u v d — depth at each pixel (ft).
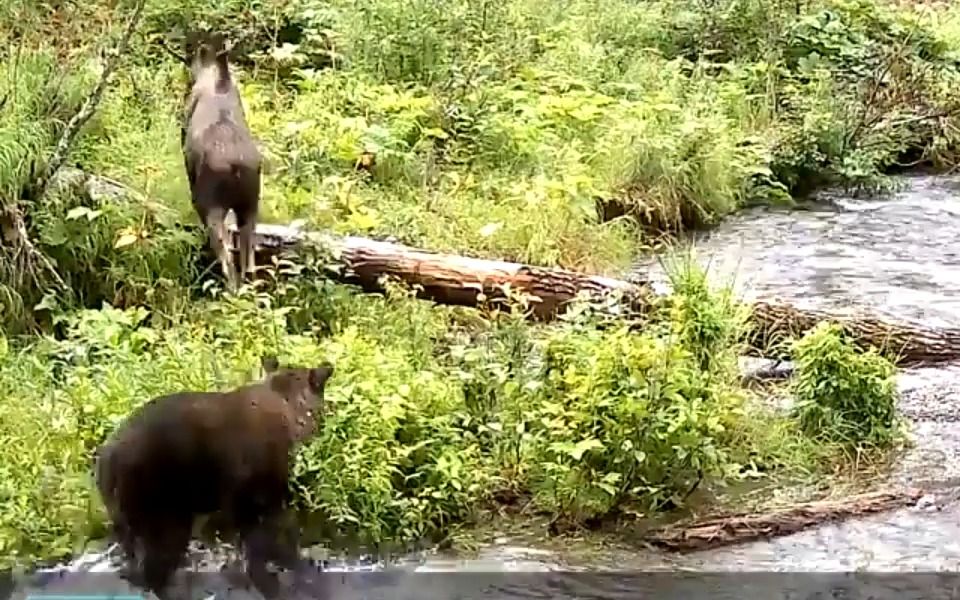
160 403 16.98
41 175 24.89
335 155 31.42
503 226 30.86
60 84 27.20
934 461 21.85
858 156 41.42
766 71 44.73
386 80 37.52
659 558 18.70
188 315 24.12
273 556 17.53
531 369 22.02
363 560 18.35
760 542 19.21
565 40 42.16
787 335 25.84
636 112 37.65
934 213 38.70
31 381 21.44
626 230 33.86
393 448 19.63
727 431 21.83
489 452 20.77
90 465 19.24
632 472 19.79
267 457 17.11
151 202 25.59
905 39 49.34
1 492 18.62
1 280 23.88
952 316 28.89
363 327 24.49
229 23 37.60
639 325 24.12
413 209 30.48
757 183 39.78
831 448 22.11
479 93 36.24
